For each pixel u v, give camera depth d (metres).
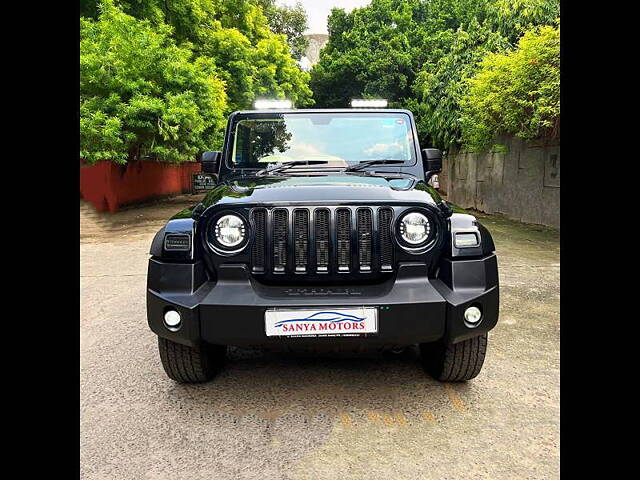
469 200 15.06
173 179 19.66
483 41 13.57
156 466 2.45
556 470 2.37
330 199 2.83
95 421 2.85
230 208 2.83
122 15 12.09
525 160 11.52
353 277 2.85
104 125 10.68
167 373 3.20
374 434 2.71
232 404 3.05
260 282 2.86
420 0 26.94
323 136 4.05
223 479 2.35
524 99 8.53
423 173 3.89
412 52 24.39
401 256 2.83
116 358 3.77
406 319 2.69
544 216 10.73
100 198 13.10
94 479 2.34
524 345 3.89
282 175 3.73
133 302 5.29
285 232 2.83
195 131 12.58
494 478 2.33
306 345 2.74
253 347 2.81
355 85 26.16
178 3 16.45
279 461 2.48
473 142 12.01
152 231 10.55
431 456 2.51
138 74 11.77
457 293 2.75
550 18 9.59
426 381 3.32
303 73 25.27
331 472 2.39
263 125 4.10
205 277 2.88
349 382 3.32
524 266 6.66
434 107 16.02
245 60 19.19
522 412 2.91
